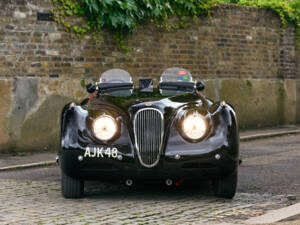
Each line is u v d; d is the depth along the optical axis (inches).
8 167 378.0
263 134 562.6
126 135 263.1
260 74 634.8
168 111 270.4
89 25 487.2
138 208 252.1
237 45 607.2
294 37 669.3
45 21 465.7
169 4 543.8
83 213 241.6
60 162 269.3
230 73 602.2
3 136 447.8
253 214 239.8
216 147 260.4
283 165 384.5
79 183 271.4
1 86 445.7
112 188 304.2
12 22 450.6
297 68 681.6
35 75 462.3
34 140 463.5
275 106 653.3
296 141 529.3
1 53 446.3
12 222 224.8
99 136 261.1
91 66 492.1
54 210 247.9
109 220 228.1
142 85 329.7
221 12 590.6
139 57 523.2
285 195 285.1
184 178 262.5
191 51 565.0
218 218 232.1
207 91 577.6
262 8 631.8
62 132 266.8
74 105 275.7
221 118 269.6
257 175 346.0
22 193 291.0
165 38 543.5
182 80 324.8
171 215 237.9
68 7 474.9
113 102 285.4
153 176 260.7
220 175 263.9
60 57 474.6
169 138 262.8
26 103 458.0
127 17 499.8
